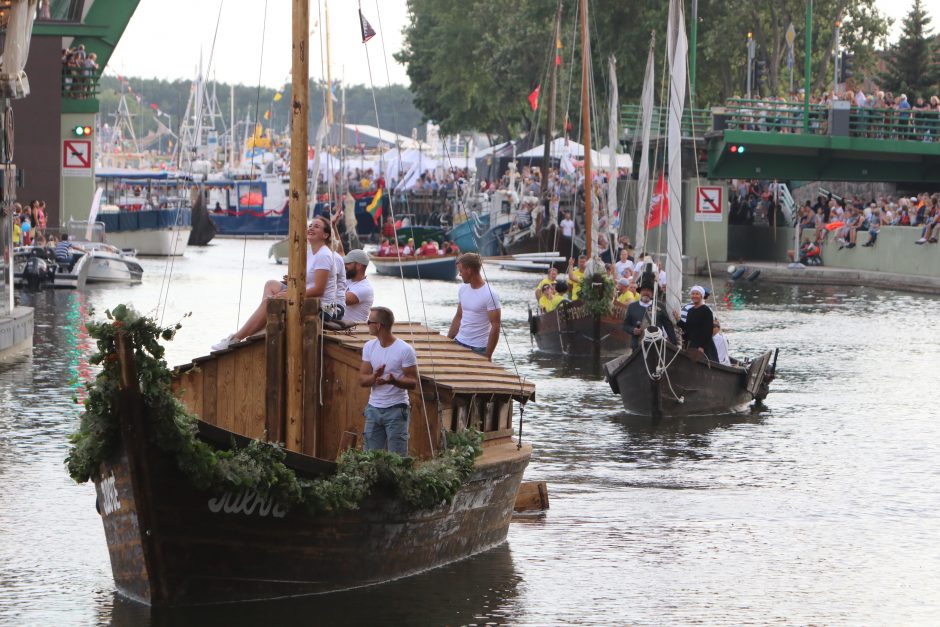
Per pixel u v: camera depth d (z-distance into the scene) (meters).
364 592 22.58
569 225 131.25
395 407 23.31
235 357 23.89
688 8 147.25
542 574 24.48
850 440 39.88
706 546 26.92
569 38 155.00
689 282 113.12
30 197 94.44
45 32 93.81
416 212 173.25
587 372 56.62
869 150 111.81
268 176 184.62
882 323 78.06
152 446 19.62
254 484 20.23
